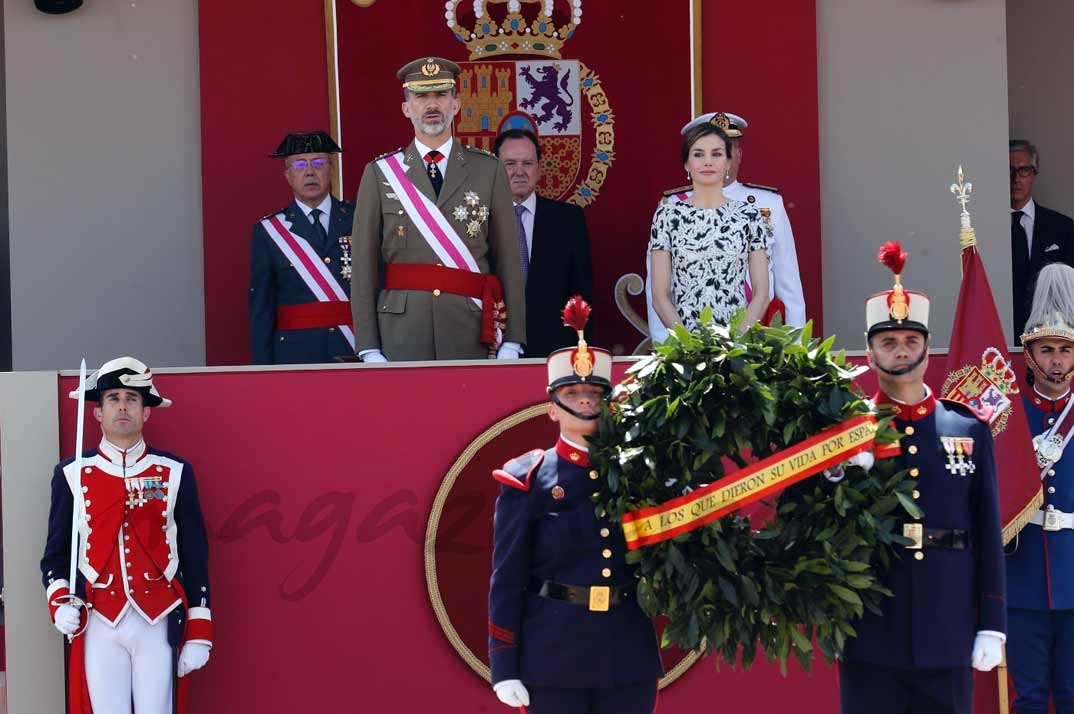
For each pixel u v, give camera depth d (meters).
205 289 31.84
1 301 39.28
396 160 25.88
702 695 23.38
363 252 25.69
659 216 26.56
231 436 23.42
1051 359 23.92
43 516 23.19
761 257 26.38
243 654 23.23
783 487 18.92
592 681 19.03
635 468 19.02
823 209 32.56
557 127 32.91
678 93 32.75
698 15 32.44
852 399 19.20
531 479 19.55
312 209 29.80
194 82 32.19
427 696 23.30
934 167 32.47
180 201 32.12
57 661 23.00
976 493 19.98
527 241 30.38
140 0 32.03
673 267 26.38
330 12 32.19
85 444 23.33
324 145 29.78
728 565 18.72
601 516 19.06
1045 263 36.16
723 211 26.30
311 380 23.50
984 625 19.64
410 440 23.50
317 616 23.31
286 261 29.47
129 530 22.25
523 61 32.88
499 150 30.34
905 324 19.81
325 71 32.22
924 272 32.47
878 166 32.50
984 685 23.83
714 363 19.00
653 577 18.80
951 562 19.66
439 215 25.52
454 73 25.94
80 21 31.94
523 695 19.20
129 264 31.98
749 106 32.56
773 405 18.77
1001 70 32.41
